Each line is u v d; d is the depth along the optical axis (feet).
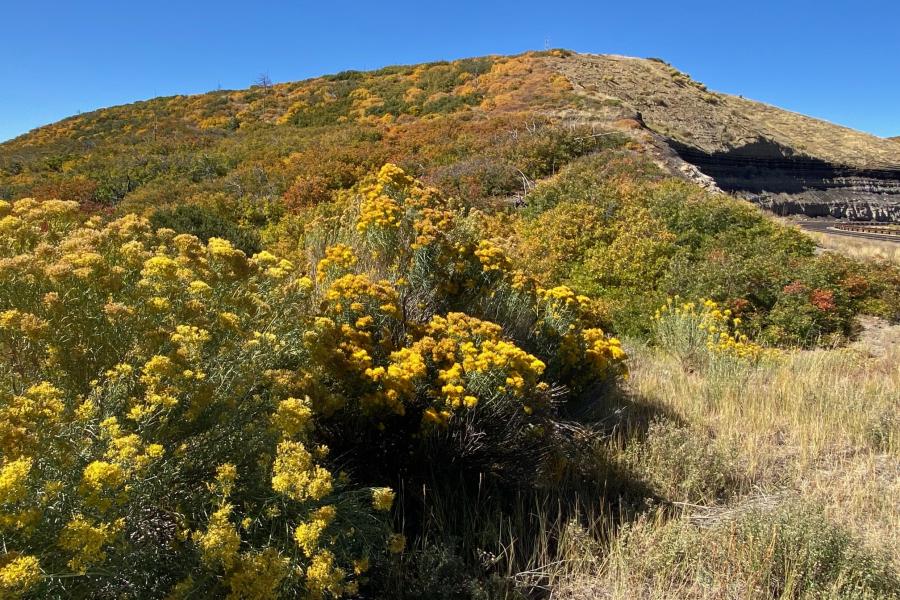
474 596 8.49
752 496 12.35
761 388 19.47
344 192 51.13
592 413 15.56
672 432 13.60
